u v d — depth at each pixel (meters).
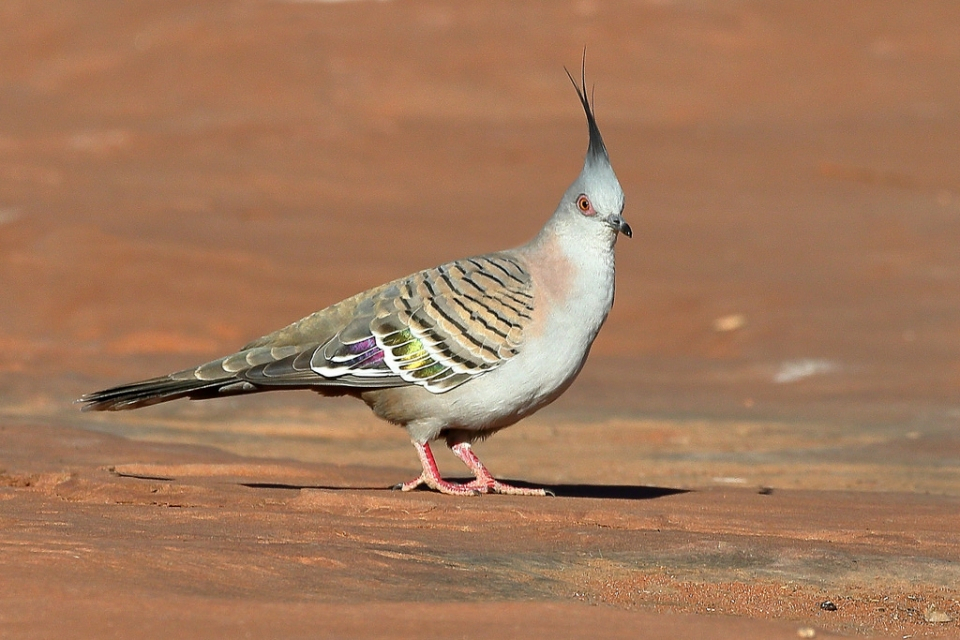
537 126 42.66
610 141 40.06
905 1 52.84
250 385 10.16
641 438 15.80
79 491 9.75
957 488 12.20
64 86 46.38
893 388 18.83
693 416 17.36
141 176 34.94
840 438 15.56
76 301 24.03
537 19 50.78
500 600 6.89
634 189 34.53
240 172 35.69
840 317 23.05
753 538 8.66
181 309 23.91
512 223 31.06
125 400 10.06
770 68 48.19
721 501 10.46
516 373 9.96
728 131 41.91
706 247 28.62
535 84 46.50
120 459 11.39
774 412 17.59
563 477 13.02
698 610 7.10
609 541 8.39
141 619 6.15
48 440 12.27
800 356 21.05
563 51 48.66
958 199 34.06
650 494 10.88
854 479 12.76
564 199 10.18
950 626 6.96
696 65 48.28
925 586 7.79
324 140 39.62
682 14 51.22
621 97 45.91
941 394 18.27
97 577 6.78
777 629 6.49
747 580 7.75
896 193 34.72
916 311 23.36
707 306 24.08
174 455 11.76
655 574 7.75
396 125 42.03
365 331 10.09
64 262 25.31
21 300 24.02
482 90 45.88
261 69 46.59
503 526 8.82
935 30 51.12
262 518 8.66
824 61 48.81
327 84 45.88
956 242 28.98
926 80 47.75
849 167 37.12
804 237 29.67
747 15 51.09
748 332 22.58
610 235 10.03
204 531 8.09
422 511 9.27
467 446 10.48
